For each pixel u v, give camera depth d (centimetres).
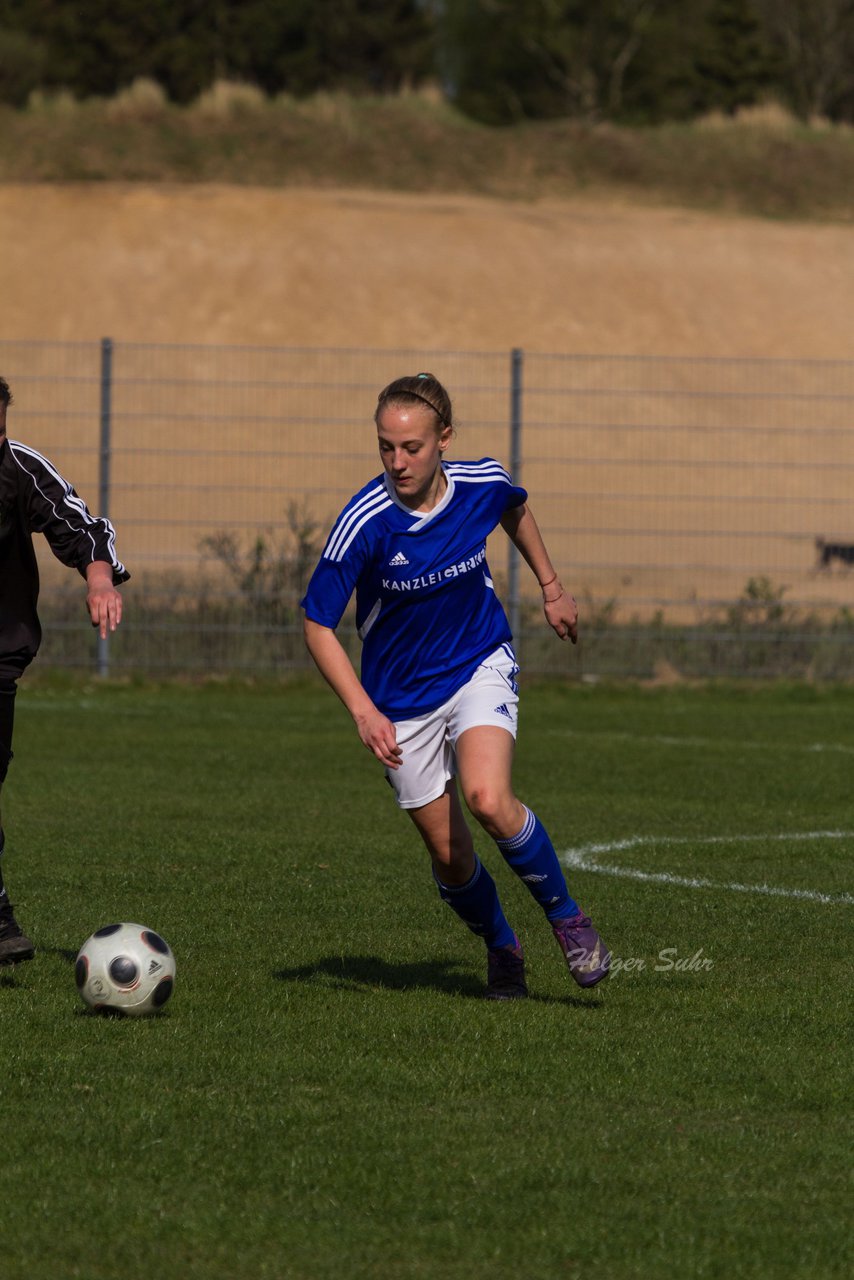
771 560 9375
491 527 2009
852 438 11031
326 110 14638
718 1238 1362
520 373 7012
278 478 10288
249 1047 1881
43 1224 1376
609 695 6594
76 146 13688
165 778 4244
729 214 14100
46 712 5781
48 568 7450
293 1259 1316
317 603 1941
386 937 2484
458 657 2014
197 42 17512
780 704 6412
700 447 10819
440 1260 1316
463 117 15550
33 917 2572
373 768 4516
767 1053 1886
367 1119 1633
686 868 3103
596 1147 1562
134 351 11444
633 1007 2092
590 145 14725
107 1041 1897
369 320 11856
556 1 19638
